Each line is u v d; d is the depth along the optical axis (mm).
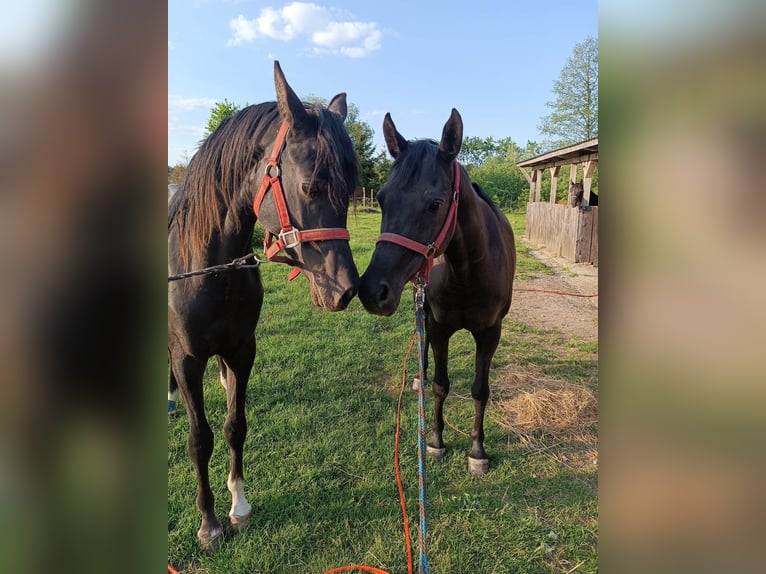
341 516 2420
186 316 1972
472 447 2857
